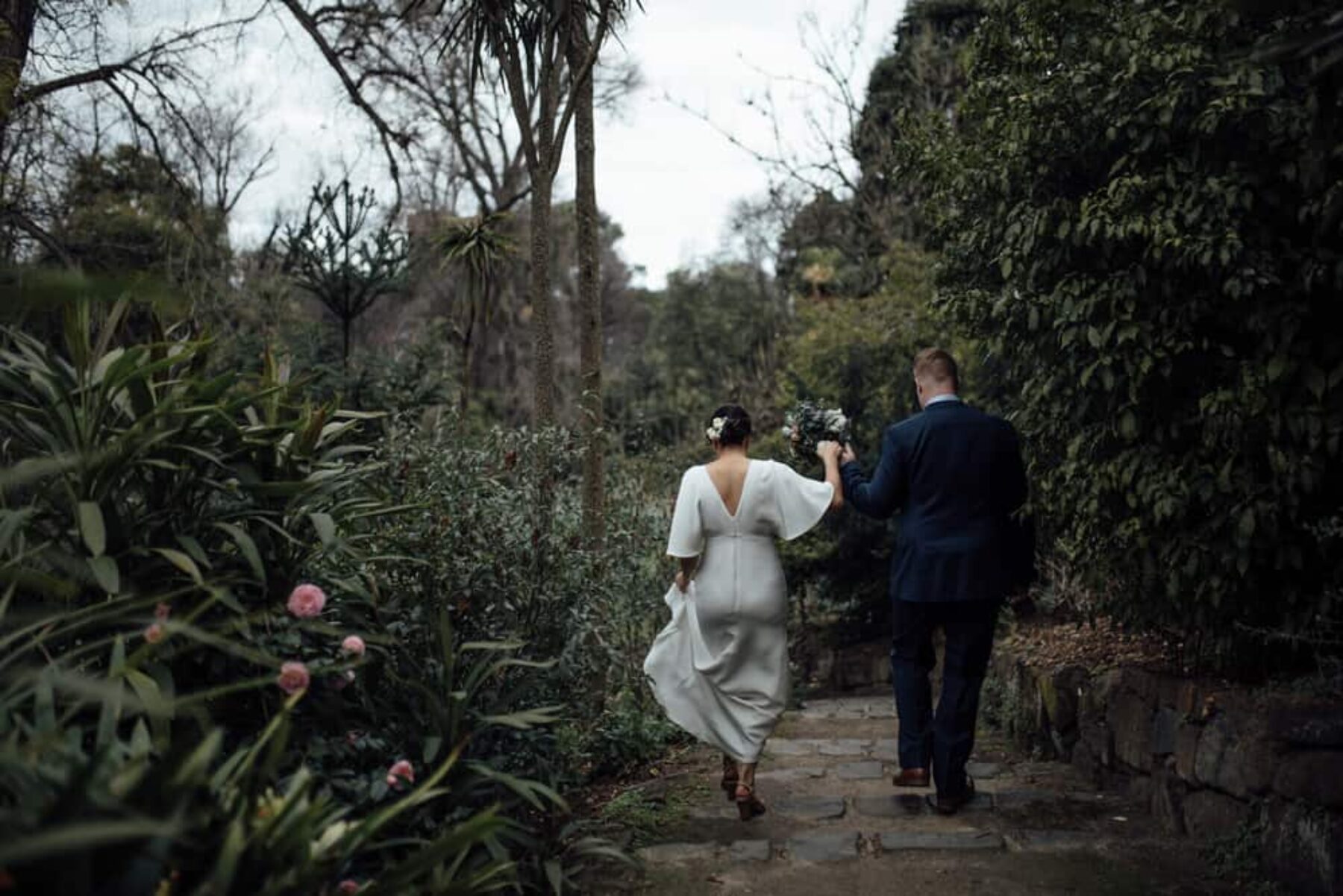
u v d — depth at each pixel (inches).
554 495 167.2
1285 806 121.1
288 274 484.4
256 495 116.0
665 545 231.0
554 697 148.7
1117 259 152.5
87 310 111.2
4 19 288.5
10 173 333.1
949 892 125.3
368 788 107.2
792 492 157.2
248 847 75.2
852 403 347.9
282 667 94.7
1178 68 136.6
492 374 813.2
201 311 438.9
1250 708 130.3
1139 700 159.0
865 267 505.0
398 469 151.6
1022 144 158.1
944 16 504.1
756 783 174.6
